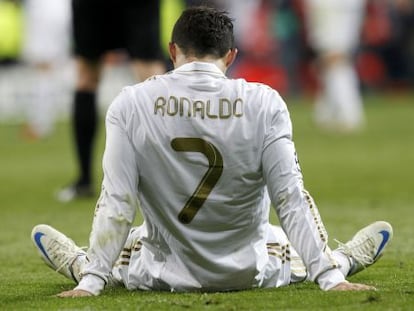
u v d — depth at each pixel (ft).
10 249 65.87
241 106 43.91
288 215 43.39
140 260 46.60
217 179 43.91
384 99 240.12
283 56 226.79
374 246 48.96
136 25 91.40
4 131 189.98
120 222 43.68
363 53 238.07
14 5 197.67
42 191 104.37
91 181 96.73
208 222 44.42
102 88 201.98
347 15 173.68
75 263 49.26
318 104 183.11
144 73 91.81
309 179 110.22
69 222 79.77
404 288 46.55
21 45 198.18
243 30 220.64
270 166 43.70
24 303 43.93
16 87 203.31
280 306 41.63
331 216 80.28
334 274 43.57
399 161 128.26
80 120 94.89
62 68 204.13
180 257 45.34
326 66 174.70
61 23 170.30
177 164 43.91
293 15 223.92
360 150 144.25
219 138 43.62
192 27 44.88
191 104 43.86
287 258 47.62
